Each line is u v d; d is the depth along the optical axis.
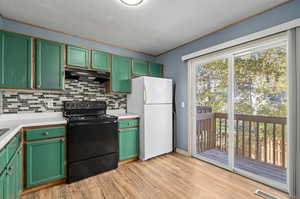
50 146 1.97
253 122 2.23
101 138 2.38
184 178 2.20
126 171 2.43
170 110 3.21
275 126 2.02
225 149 2.64
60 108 2.58
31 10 1.96
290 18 1.75
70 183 2.07
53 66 2.25
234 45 2.26
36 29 2.38
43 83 2.17
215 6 1.88
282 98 1.94
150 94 2.88
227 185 2.01
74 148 2.12
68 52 2.40
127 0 1.76
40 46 2.16
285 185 1.84
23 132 1.81
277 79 1.98
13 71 1.95
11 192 1.34
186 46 3.11
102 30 2.53
